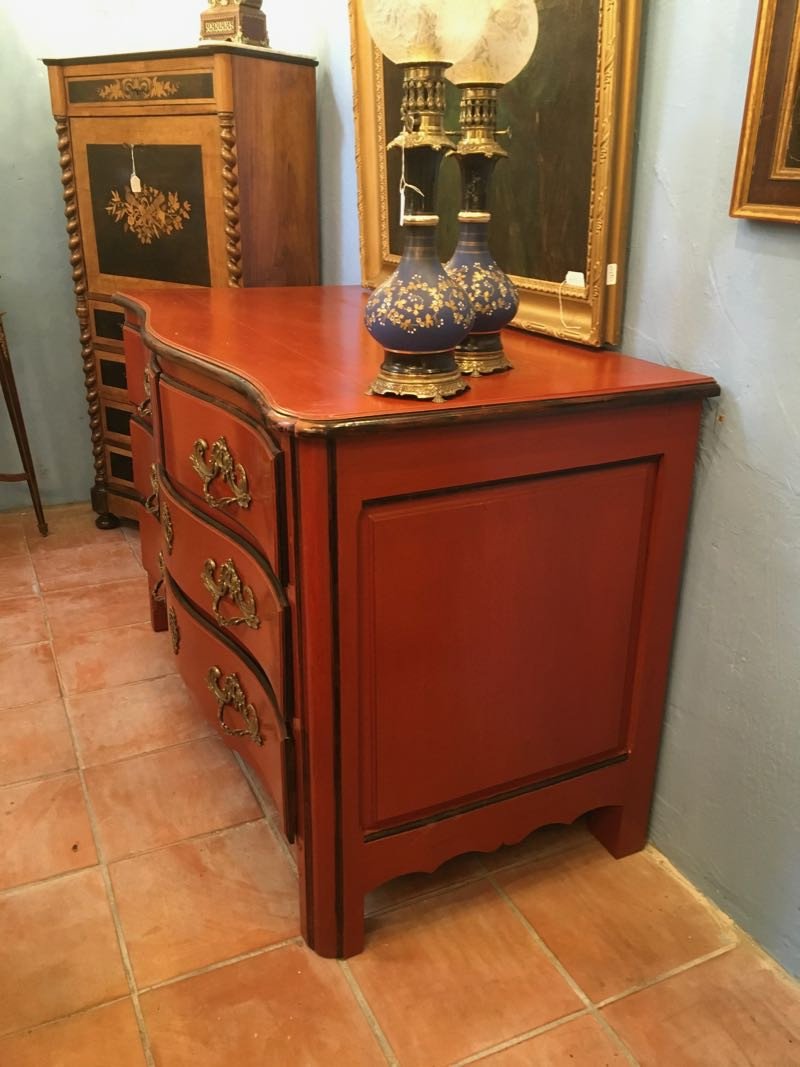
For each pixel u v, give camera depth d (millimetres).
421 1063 1068
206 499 1222
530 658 1176
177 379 1299
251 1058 1073
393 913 1288
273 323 1444
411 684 1104
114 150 2146
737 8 995
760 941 1229
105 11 2441
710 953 1223
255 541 1119
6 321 2596
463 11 872
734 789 1226
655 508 1174
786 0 913
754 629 1147
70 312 2666
